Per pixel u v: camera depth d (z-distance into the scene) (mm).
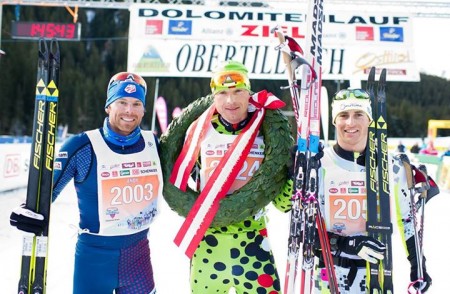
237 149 2062
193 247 2045
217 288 2094
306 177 1873
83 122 38188
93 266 1952
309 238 1846
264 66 8273
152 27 8305
